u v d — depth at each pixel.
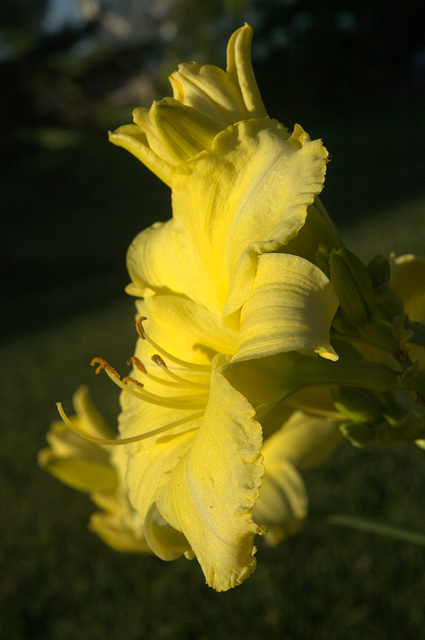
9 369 7.28
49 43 19.94
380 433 1.24
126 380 1.38
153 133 1.27
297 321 0.96
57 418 5.73
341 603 3.15
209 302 1.35
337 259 1.08
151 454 1.37
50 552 4.04
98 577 3.75
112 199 18.98
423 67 21.55
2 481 4.90
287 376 1.14
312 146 1.08
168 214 16.19
